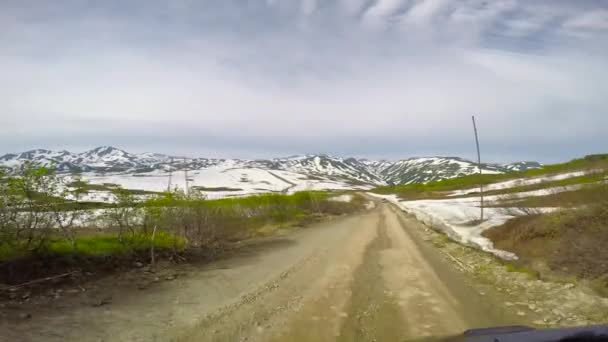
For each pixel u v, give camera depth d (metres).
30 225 8.75
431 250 15.36
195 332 6.26
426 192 81.06
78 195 10.51
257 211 32.09
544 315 6.84
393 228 24.94
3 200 8.30
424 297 8.38
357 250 15.66
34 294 7.77
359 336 6.05
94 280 9.29
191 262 12.86
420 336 5.89
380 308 7.63
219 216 20.59
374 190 142.00
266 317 7.07
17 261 8.48
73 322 6.50
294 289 9.30
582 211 13.36
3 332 5.77
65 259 9.39
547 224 13.40
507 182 60.47
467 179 89.19
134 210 12.60
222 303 8.03
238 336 6.09
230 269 11.88
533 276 9.52
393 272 11.22
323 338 5.98
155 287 9.34
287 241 19.06
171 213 15.05
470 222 20.34
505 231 15.52
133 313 7.21
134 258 11.45
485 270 10.95
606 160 52.00
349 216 38.84
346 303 8.03
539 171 68.69
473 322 6.56
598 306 6.98
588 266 9.08
